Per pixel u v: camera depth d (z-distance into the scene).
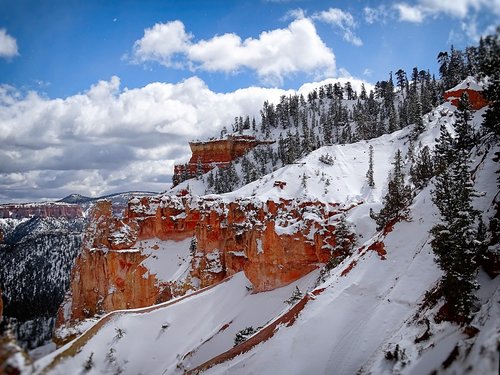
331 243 76.88
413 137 130.88
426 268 45.31
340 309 49.12
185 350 73.00
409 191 69.69
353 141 165.38
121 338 73.69
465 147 63.19
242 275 89.44
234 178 174.12
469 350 28.06
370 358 40.25
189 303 85.31
